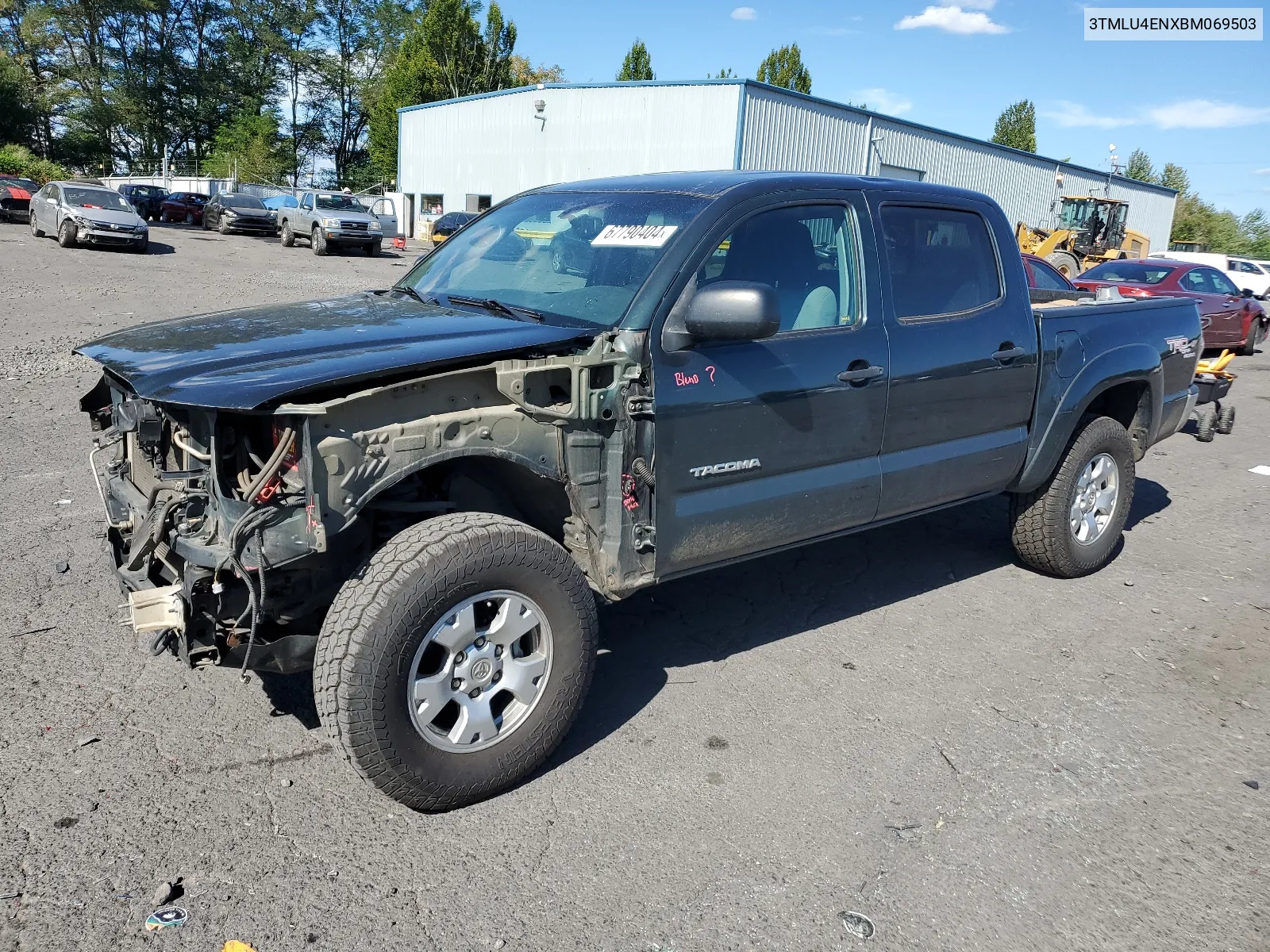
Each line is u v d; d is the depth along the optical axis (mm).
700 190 3850
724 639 4547
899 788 3344
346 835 2982
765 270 3797
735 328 3225
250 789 3203
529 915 2660
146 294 16500
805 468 3932
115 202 25172
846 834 3076
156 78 69938
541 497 3498
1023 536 5352
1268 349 19203
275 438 2830
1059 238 27609
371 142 65750
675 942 2576
